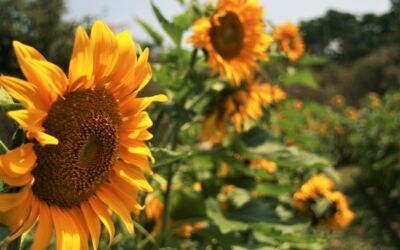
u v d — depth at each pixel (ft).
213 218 10.46
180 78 9.67
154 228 11.19
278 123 16.56
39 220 5.62
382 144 48.52
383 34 215.51
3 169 5.02
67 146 5.72
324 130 57.88
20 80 5.19
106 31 5.85
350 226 35.17
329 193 13.98
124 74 6.11
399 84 130.21
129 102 6.26
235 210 11.56
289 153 11.32
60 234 5.66
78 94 5.89
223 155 11.13
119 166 6.42
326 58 16.37
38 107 5.46
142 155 6.37
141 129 6.29
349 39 212.43
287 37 14.60
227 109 11.52
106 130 6.01
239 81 11.12
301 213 13.83
